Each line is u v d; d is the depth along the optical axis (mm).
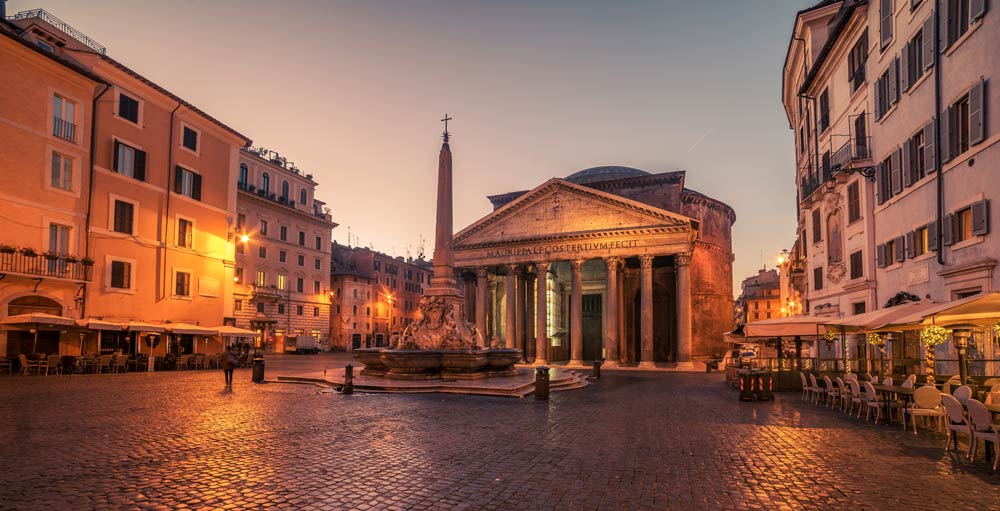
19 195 26609
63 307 28484
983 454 9875
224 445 10039
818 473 8469
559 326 60438
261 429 11758
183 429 11578
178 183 35094
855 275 24734
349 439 10805
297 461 8891
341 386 20062
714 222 65188
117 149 31406
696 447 10469
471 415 14484
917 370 18875
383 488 7449
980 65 15539
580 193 48344
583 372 38875
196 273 36156
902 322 13766
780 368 23688
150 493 7031
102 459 8781
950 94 17094
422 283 99000
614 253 46438
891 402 13680
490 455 9578
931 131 18219
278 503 6750
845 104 26156
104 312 30375
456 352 22531
